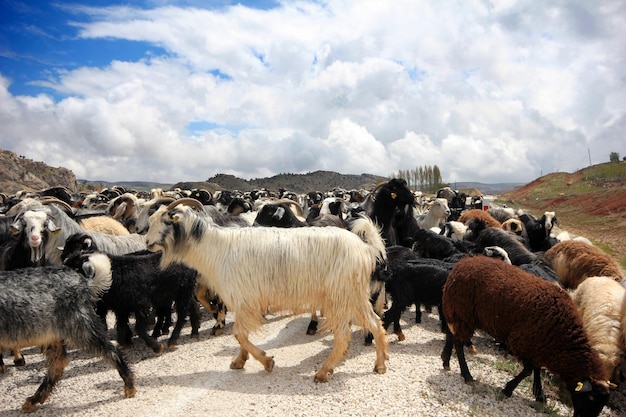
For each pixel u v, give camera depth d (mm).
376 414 4711
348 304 5527
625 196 38875
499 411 4895
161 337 7258
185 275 6734
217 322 7426
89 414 4785
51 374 4988
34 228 6816
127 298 6270
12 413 4867
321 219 10250
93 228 9406
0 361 5969
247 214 11961
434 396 5109
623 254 20047
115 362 5082
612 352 5418
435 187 91062
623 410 5289
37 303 4648
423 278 6711
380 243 6047
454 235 11680
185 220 5625
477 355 6531
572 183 65500
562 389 5586
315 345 6754
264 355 5637
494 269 5297
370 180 133375
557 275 8109
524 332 4824
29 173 78188
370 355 6402
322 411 4762
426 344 6918
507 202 60281
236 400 5016
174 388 5355
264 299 5586
